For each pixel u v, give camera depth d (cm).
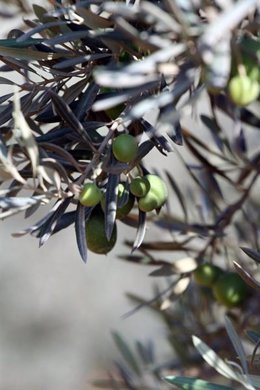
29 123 62
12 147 56
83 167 59
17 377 233
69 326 235
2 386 232
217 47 45
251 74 48
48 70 62
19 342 236
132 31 48
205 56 45
